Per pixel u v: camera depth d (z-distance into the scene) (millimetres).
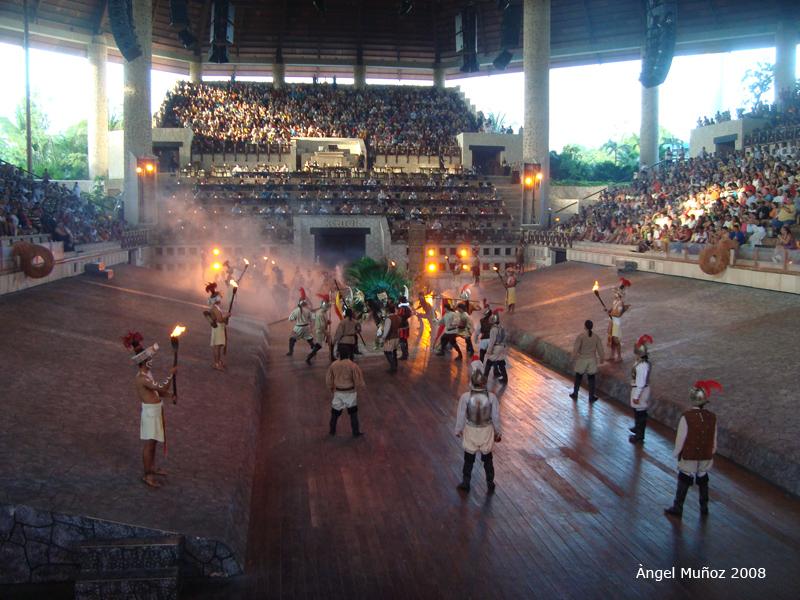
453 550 8680
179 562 7590
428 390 16938
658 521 9523
